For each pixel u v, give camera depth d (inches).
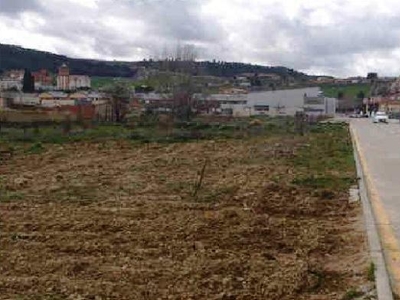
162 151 1145.4
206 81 5172.2
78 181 681.6
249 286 294.4
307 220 470.0
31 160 960.3
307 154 1047.0
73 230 412.8
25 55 6323.8
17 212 476.1
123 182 671.8
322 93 5516.7
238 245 378.6
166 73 3432.6
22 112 2461.9
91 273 311.9
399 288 300.5
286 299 280.1
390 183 691.4
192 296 278.2
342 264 342.0
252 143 1355.8
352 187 639.8
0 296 275.9
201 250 360.2
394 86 6584.6
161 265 326.0
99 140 1396.4
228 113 3860.7
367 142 1453.0
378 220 470.9
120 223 428.5
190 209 493.4
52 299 273.0
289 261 340.2
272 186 616.7
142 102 3405.5
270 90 5295.3
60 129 1728.6
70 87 5285.4
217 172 770.8
